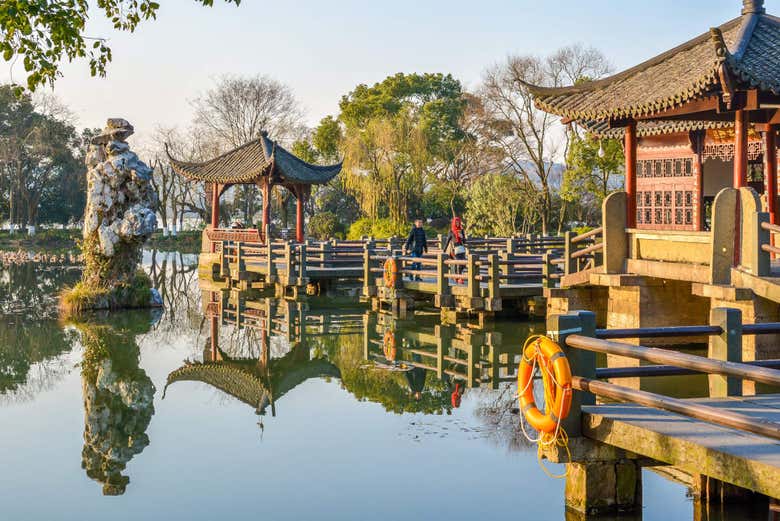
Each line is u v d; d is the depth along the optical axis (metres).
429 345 16.08
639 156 22.02
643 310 13.31
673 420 6.24
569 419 6.59
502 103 45.12
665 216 21.38
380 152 45.94
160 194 70.81
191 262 44.97
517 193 43.53
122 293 21.70
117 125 21.22
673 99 12.19
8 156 61.22
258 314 21.14
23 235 59.69
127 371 14.04
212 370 14.19
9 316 20.45
